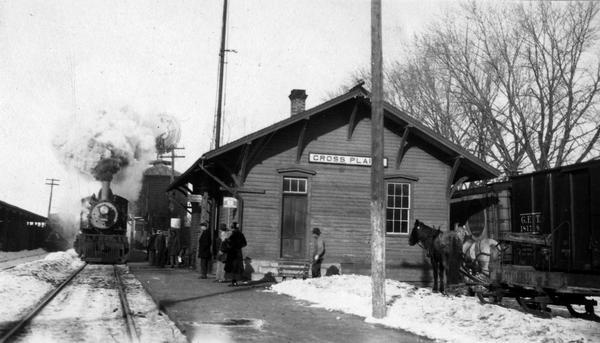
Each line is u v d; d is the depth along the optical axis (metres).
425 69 34.84
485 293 12.38
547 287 10.66
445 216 20.55
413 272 19.94
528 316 9.70
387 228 20.19
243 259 18.78
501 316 9.68
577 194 10.19
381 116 10.76
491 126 31.86
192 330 8.73
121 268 26.67
